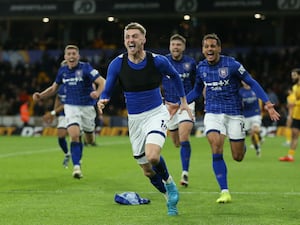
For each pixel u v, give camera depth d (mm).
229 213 11125
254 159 23156
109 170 18797
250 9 43812
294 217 10766
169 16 48250
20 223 10227
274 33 52094
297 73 22625
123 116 43156
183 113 15000
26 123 42625
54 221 10398
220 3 44375
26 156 24016
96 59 50188
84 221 10383
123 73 10758
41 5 47312
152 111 10758
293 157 23734
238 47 49250
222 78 12664
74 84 16531
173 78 10992
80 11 46750
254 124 24219
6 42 51844
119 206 11906
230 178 16703
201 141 34500
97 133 42281
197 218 10656
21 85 48938
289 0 43281
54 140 35812
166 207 11758
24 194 13516
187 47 49156
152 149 10352
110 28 54594
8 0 47625
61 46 52750
